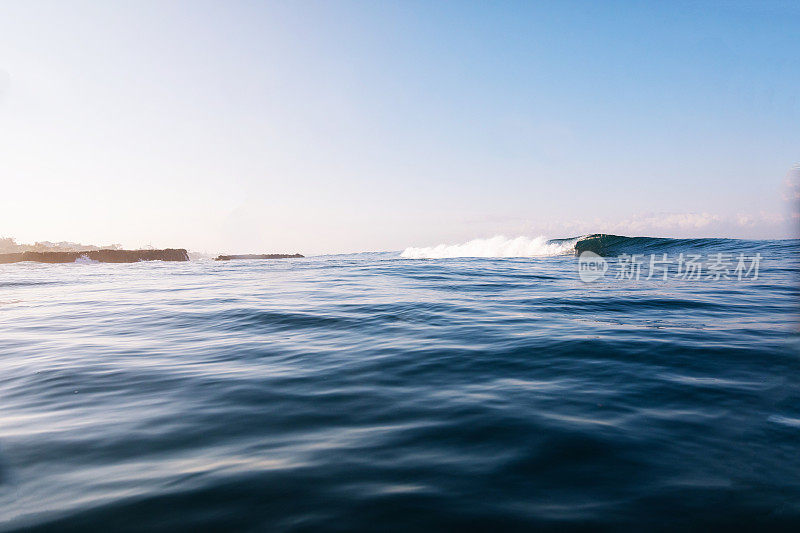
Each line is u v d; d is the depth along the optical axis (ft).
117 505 5.78
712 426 8.09
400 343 15.93
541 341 15.42
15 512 5.68
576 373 11.78
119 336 19.29
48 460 7.26
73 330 21.26
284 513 5.52
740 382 10.68
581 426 8.21
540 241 94.99
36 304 33.27
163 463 7.06
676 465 6.64
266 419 9.00
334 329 19.16
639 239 82.23
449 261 83.92
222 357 14.73
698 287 30.94
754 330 16.55
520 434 7.91
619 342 14.90
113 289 45.52
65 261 157.69
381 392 10.62
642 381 10.94
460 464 6.81
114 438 8.16
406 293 31.86
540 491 5.99
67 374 12.96
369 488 6.11
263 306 26.94
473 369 12.44
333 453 7.29
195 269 91.45
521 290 31.91
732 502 5.61
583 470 6.56
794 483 6.04
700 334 15.97
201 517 5.47
